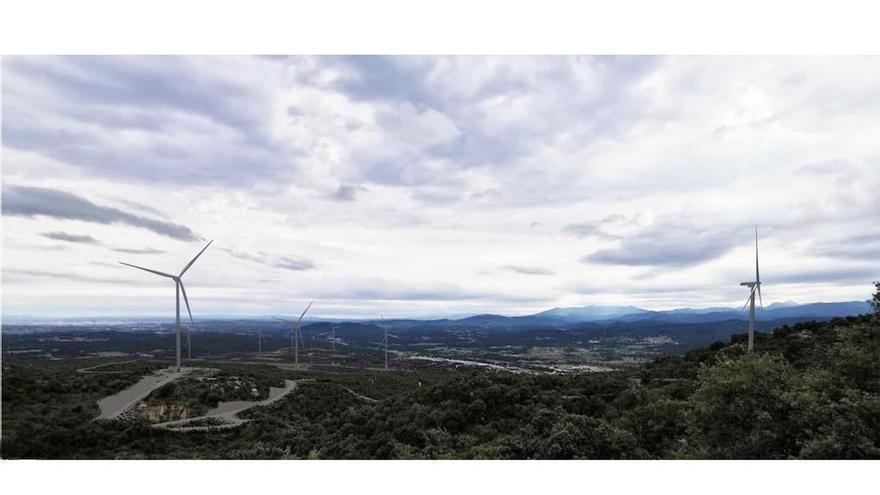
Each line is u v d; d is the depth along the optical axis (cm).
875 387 2136
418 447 3272
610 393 4391
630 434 2808
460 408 4041
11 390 5406
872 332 2489
